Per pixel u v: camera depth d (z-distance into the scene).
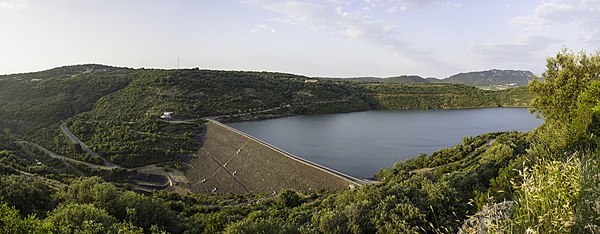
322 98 175.75
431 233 18.88
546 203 5.46
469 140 65.75
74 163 81.62
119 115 111.88
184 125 104.88
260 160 71.44
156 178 79.88
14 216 16.84
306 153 91.69
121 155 85.00
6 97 128.12
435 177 32.88
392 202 23.28
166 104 122.94
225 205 51.88
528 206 5.55
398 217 20.50
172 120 111.75
